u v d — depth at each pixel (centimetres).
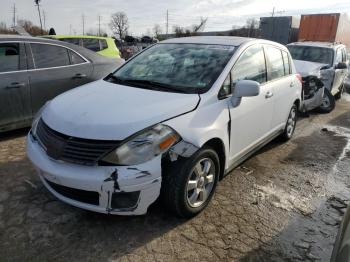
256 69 399
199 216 317
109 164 253
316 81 717
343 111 845
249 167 439
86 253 262
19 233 280
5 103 460
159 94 315
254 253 273
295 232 304
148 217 309
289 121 528
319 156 499
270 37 1939
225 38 413
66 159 259
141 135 260
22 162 410
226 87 338
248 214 326
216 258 265
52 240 274
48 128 282
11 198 329
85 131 259
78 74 539
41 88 495
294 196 369
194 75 345
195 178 300
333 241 295
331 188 395
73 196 274
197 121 295
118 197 259
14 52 470
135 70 384
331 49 895
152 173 258
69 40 991
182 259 262
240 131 360
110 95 314
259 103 391
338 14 1445
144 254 265
